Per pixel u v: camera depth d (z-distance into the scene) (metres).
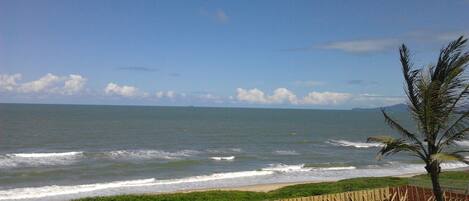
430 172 14.14
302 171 46.19
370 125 155.12
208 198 23.86
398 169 48.62
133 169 46.31
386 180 29.45
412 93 14.13
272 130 114.69
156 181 39.09
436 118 13.52
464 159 13.17
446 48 13.60
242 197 24.22
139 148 66.38
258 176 42.41
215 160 54.22
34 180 39.31
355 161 55.84
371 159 58.06
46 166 46.66
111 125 116.31
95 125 114.44
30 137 78.62
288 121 170.50
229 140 83.19
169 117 176.12
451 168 47.22
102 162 50.47
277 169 46.94
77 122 124.94
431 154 13.89
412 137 14.55
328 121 180.50
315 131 116.56
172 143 74.94
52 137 79.69
